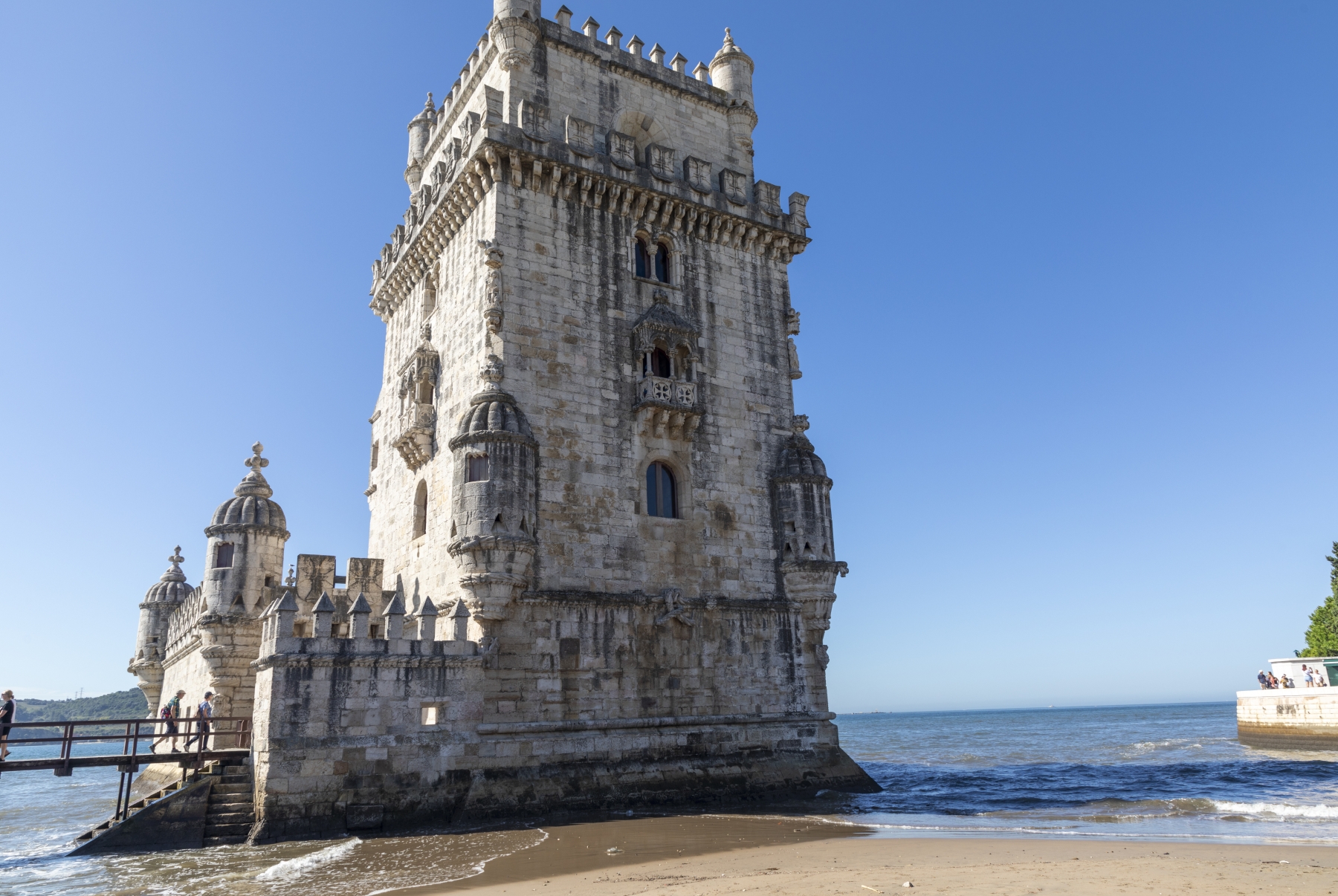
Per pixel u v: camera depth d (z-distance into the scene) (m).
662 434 34.97
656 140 40.06
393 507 40.38
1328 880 16.16
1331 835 23.66
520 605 30.03
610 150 36.50
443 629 31.55
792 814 30.09
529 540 30.03
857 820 28.27
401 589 37.47
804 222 41.59
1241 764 50.22
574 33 38.25
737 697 33.78
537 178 34.53
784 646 35.59
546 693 29.69
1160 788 39.34
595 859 21.61
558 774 29.05
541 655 29.94
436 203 37.25
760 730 33.97
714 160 41.22
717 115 42.06
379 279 46.06
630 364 35.12
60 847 28.78
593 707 30.48
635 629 32.12
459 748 27.47
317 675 25.89
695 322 37.28
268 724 25.12
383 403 44.47
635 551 33.03
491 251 32.59
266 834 24.36
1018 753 75.62
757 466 37.31
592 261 35.16
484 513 29.58
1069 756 69.44
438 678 27.64
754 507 36.69
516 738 28.66
